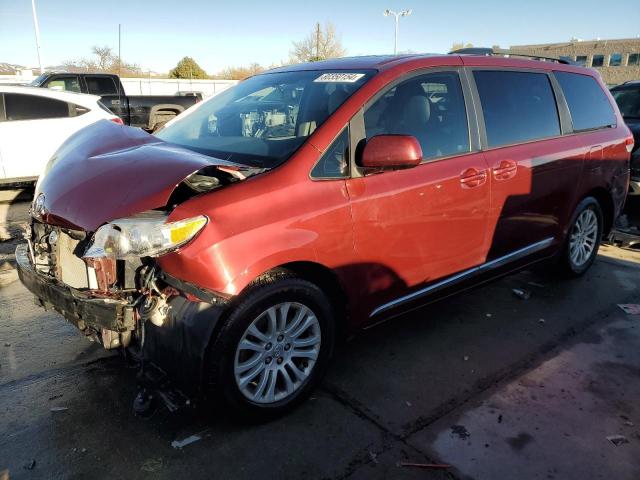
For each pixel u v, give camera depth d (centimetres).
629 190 659
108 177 274
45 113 852
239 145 321
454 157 345
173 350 249
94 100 905
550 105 426
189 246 244
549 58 457
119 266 266
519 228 399
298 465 253
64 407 293
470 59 373
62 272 293
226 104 385
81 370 331
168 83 2944
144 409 281
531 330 396
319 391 314
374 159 285
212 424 282
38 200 298
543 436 277
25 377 322
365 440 272
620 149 491
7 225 695
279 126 326
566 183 432
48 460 253
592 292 470
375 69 329
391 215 307
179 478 244
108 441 267
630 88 858
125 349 269
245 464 253
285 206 268
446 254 347
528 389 319
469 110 360
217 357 254
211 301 247
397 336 384
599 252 585
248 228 255
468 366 344
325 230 279
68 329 386
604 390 319
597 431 282
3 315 409
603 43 5862
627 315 423
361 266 301
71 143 346
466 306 437
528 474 251
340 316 314
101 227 248
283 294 271
